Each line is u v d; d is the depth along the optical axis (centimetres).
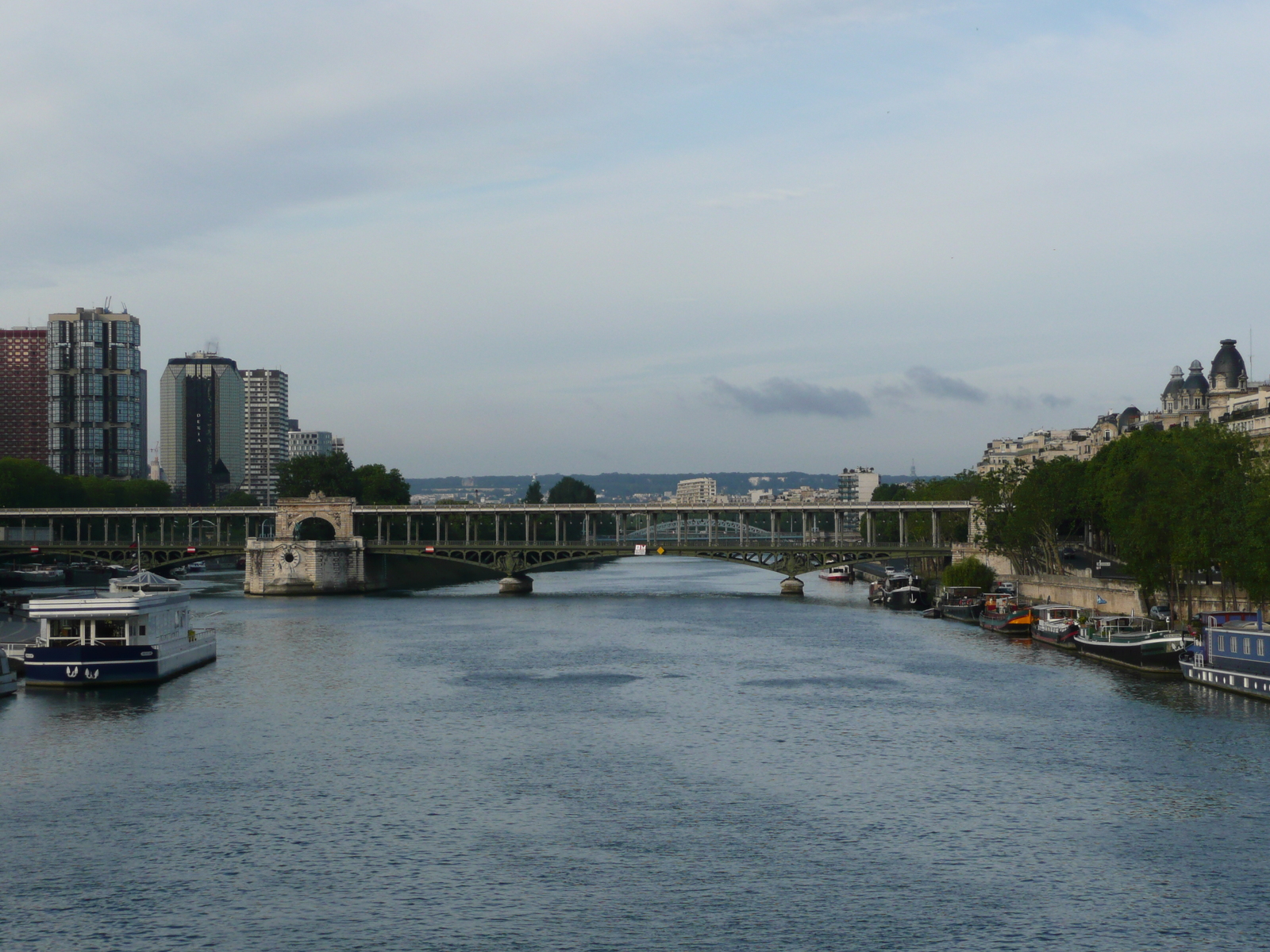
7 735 10981
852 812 8562
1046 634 17038
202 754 10294
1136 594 16950
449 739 10819
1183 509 14962
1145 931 6575
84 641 13750
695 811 8619
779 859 7644
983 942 6456
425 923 6700
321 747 10525
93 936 6556
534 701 12625
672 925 6669
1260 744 10225
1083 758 9906
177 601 14925
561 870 7469
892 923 6681
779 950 6359
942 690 13038
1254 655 12075
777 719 11600
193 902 7006
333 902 7000
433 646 17325
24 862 7631
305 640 18062
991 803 8738
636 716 11819
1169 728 10856
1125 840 7925
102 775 9594
